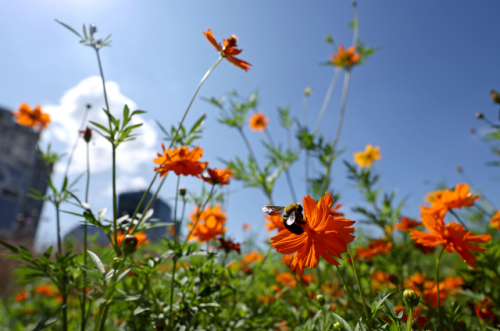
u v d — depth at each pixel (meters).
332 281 0.40
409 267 0.37
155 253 0.35
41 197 0.25
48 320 0.20
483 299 0.23
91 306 0.22
